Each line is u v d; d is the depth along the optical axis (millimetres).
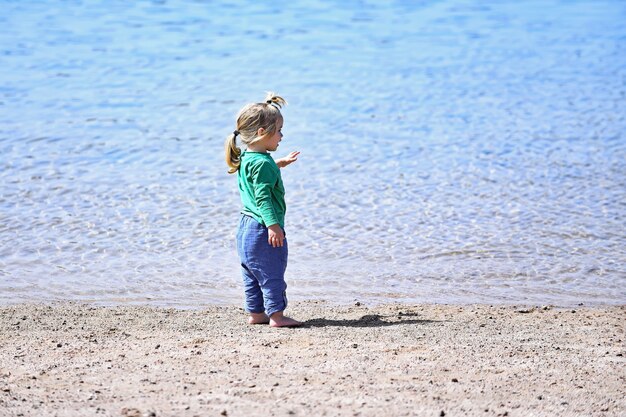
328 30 41219
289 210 16828
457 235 15398
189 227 15852
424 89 29016
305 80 30359
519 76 31203
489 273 13570
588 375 8516
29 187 18109
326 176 19234
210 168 19938
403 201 17469
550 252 14531
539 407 7590
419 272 13625
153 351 9203
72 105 26250
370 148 21688
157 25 41969
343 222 16125
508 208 16984
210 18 44344
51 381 8141
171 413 7254
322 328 10328
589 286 13016
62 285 12961
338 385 8055
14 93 27688
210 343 9523
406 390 7945
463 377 8367
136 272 13586
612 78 30672
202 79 30438
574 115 25203
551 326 10633
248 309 10594
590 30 41594
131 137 22656
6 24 41375
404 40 38812
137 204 17172
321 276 13406
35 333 10062
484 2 51500
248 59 34125
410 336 9906
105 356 9016
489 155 21016
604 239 15156
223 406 7441
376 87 29297
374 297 12508
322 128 23750
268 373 8414
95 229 15641
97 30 40312
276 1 50344
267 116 10188
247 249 10336
